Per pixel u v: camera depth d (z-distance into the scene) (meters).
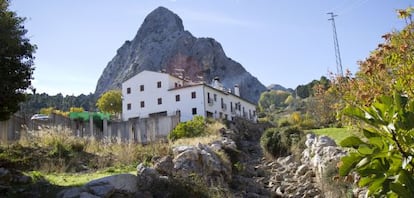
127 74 136.38
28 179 9.95
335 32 22.31
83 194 8.65
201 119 31.88
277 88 158.00
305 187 14.38
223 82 127.19
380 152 2.94
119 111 60.00
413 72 6.30
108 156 15.10
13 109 10.87
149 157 14.91
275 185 15.73
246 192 14.27
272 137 23.27
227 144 20.17
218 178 13.63
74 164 13.56
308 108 42.34
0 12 10.45
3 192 8.71
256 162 21.58
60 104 96.06
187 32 146.25
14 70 10.29
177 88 47.09
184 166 13.05
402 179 2.83
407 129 2.92
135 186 10.01
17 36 10.54
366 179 3.06
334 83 9.73
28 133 15.93
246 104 59.16
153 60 136.38
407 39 7.16
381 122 3.06
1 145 13.84
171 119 29.61
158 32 152.00
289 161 20.33
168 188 10.11
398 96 3.10
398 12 7.43
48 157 13.52
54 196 8.86
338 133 21.75
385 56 7.19
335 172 12.64
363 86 7.42
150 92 49.03
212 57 131.00
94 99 112.62
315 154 16.45
